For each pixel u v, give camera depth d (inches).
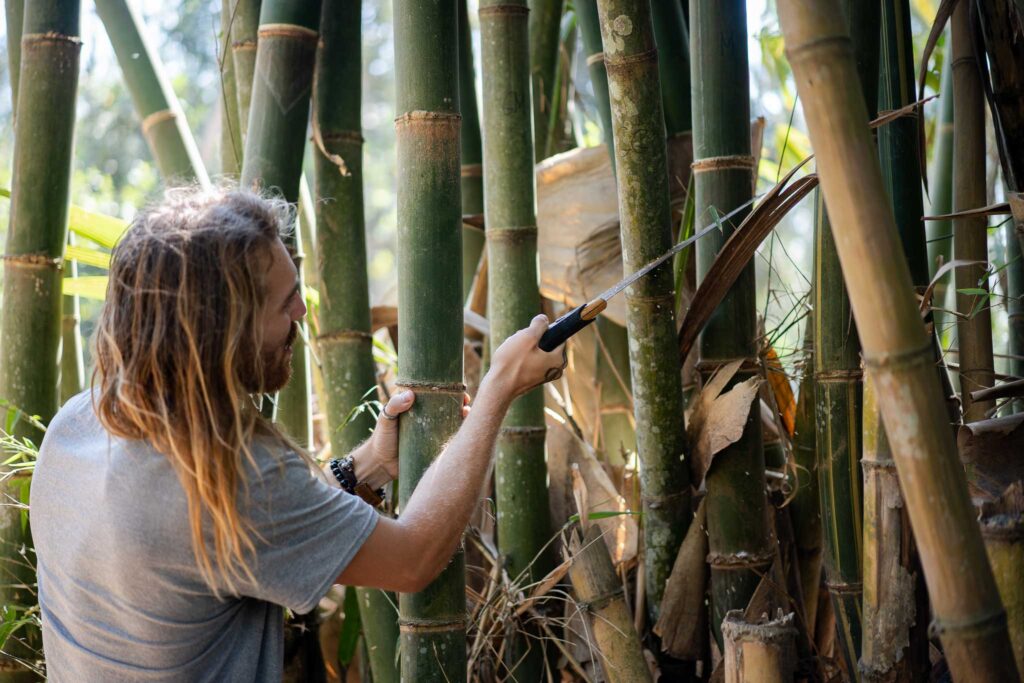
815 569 71.5
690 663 67.5
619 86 60.7
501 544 69.3
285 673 74.5
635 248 62.6
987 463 52.9
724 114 64.2
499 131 66.7
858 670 55.3
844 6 56.0
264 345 45.8
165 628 43.3
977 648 37.4
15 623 63.7
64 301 81.1
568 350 84.7
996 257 89.9
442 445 55.4
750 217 58.9
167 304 42.4
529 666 66.9
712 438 63.4
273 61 67.5
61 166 69.0
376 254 314.8
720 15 63.8
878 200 36.3
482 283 88.2
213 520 42.0
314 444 102.8
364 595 70.3
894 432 37.1
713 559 64.7
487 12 66.6
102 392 44.1
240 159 84.0
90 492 44.0
